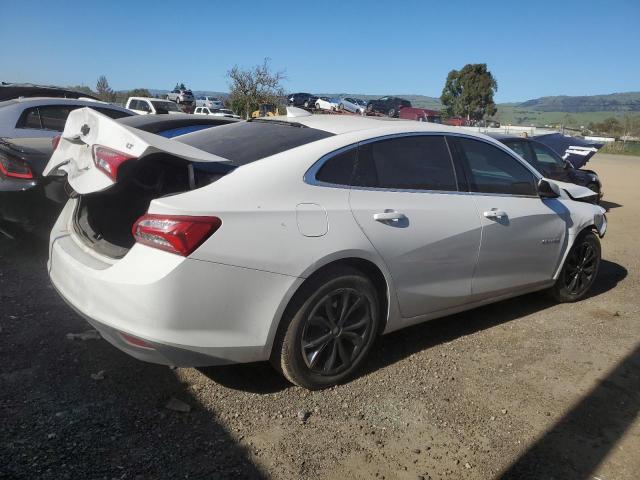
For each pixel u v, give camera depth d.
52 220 4.86
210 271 2.66
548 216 4.50
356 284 3.19
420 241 3.46
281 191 2.96
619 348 4.14
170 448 2.61
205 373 3.31
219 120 6.81
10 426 2.65
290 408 3.03
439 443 2.84
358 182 3.31
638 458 2.82
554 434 2.98
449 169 3.84
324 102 32.12
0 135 6.94
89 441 2.60
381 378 3.45
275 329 2.93
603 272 6.35
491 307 4.87
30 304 4.08
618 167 26.58
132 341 2.67
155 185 3.25
